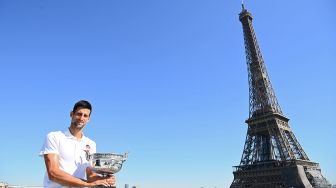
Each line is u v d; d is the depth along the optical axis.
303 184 185.75
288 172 195.25
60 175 14.12
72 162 15.29
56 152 14.93
